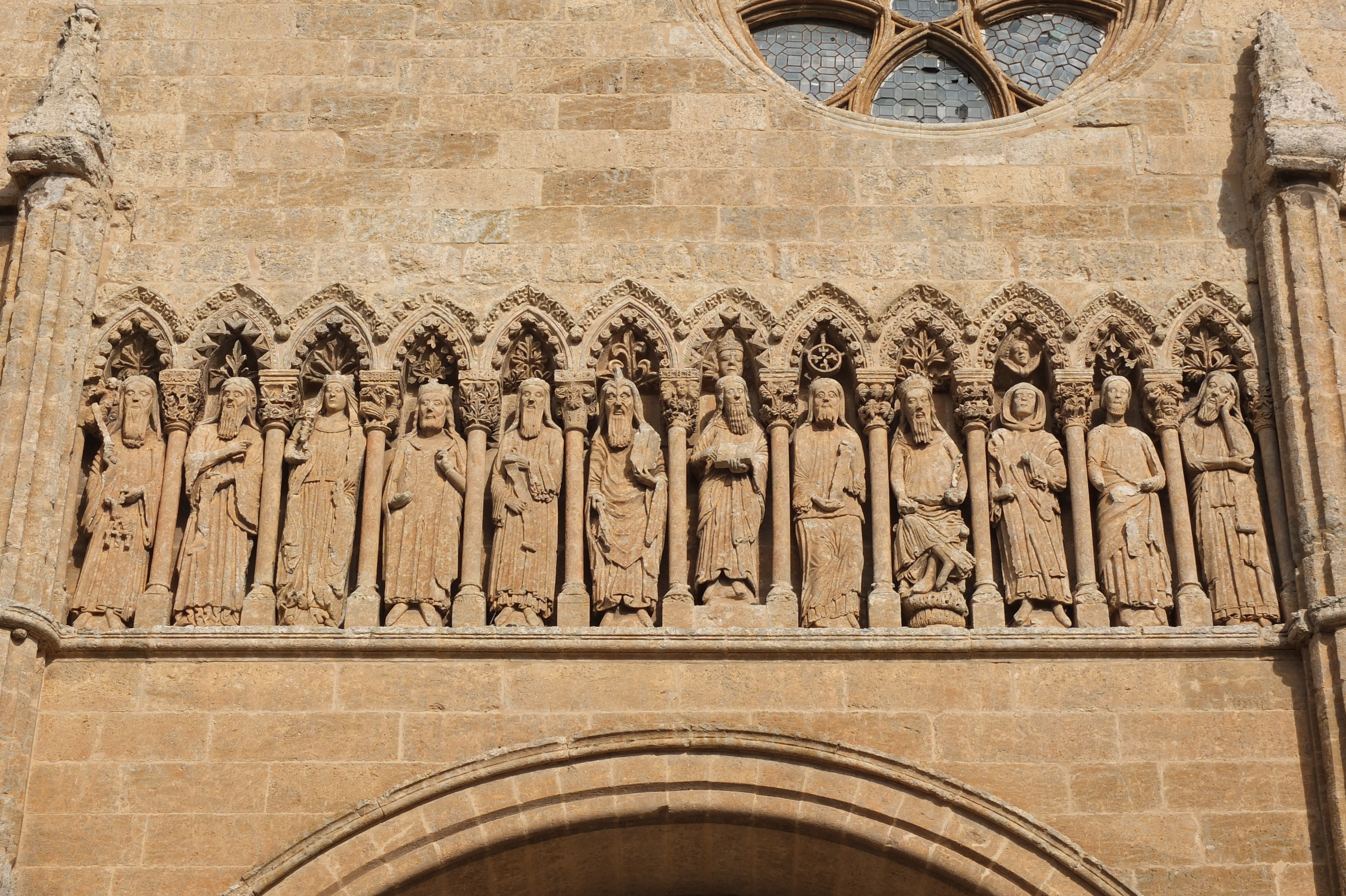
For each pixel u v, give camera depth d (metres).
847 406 26.81
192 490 25.94
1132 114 28.36
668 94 28.52
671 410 26.39
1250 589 25.23
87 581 25.42
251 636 24.78
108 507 25.83
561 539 26.03
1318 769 24.08
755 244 27.41
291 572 25.48
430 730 24.44
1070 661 24.78
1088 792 24.11
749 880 25.66
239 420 26.38
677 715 24.50
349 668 24.77
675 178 27.88
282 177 27.92
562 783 24.12
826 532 25.67
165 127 28.28
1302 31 29.23
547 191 27.81
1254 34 29.08
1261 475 26.17
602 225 27.55
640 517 25.78
